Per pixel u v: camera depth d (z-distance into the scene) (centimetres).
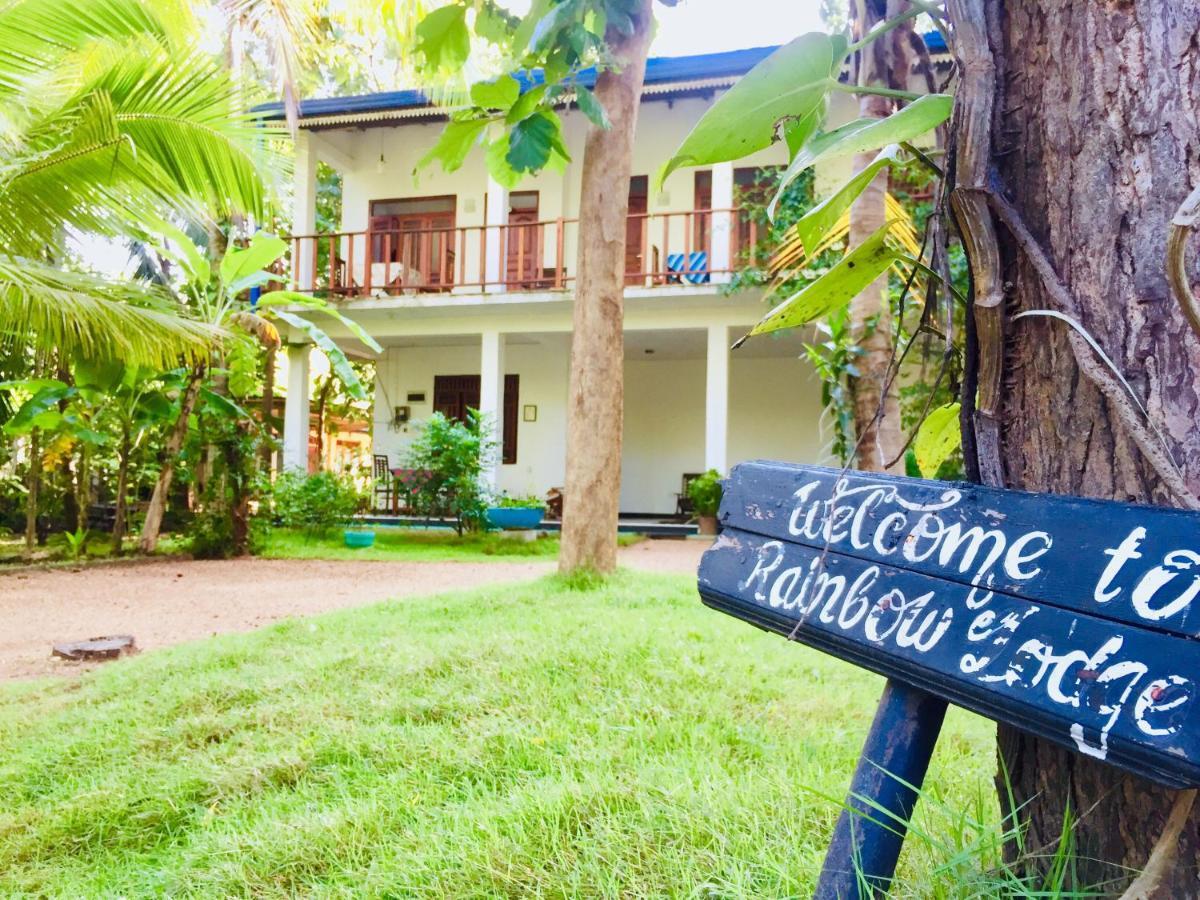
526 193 1352
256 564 879
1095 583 76
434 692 281
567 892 145
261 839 183
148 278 1235
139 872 185
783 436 1395
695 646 328
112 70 541
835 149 97
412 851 168
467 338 1333
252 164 604
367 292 1241
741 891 130
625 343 1299
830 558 103
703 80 1054
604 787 183
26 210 557
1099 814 103
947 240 110
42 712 319
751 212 1009
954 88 108
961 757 215
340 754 232
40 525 1134
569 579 535
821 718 246
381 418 1473
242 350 917
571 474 557
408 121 1191
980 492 90
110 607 609
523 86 224
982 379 108
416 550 1008
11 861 201
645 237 1166
